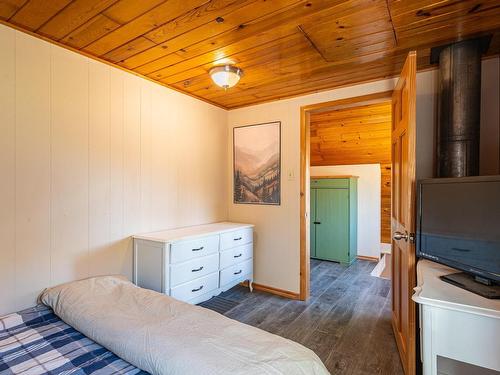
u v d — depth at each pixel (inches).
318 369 42.6
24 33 70.1
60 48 77.1
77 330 56.7
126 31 70.6
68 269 79.0
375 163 194.7
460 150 73.5
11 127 68.2
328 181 185.5
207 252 101.1
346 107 113.0
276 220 125.6
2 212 67.0
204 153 125.0
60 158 77.4
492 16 63.1
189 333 47.4
